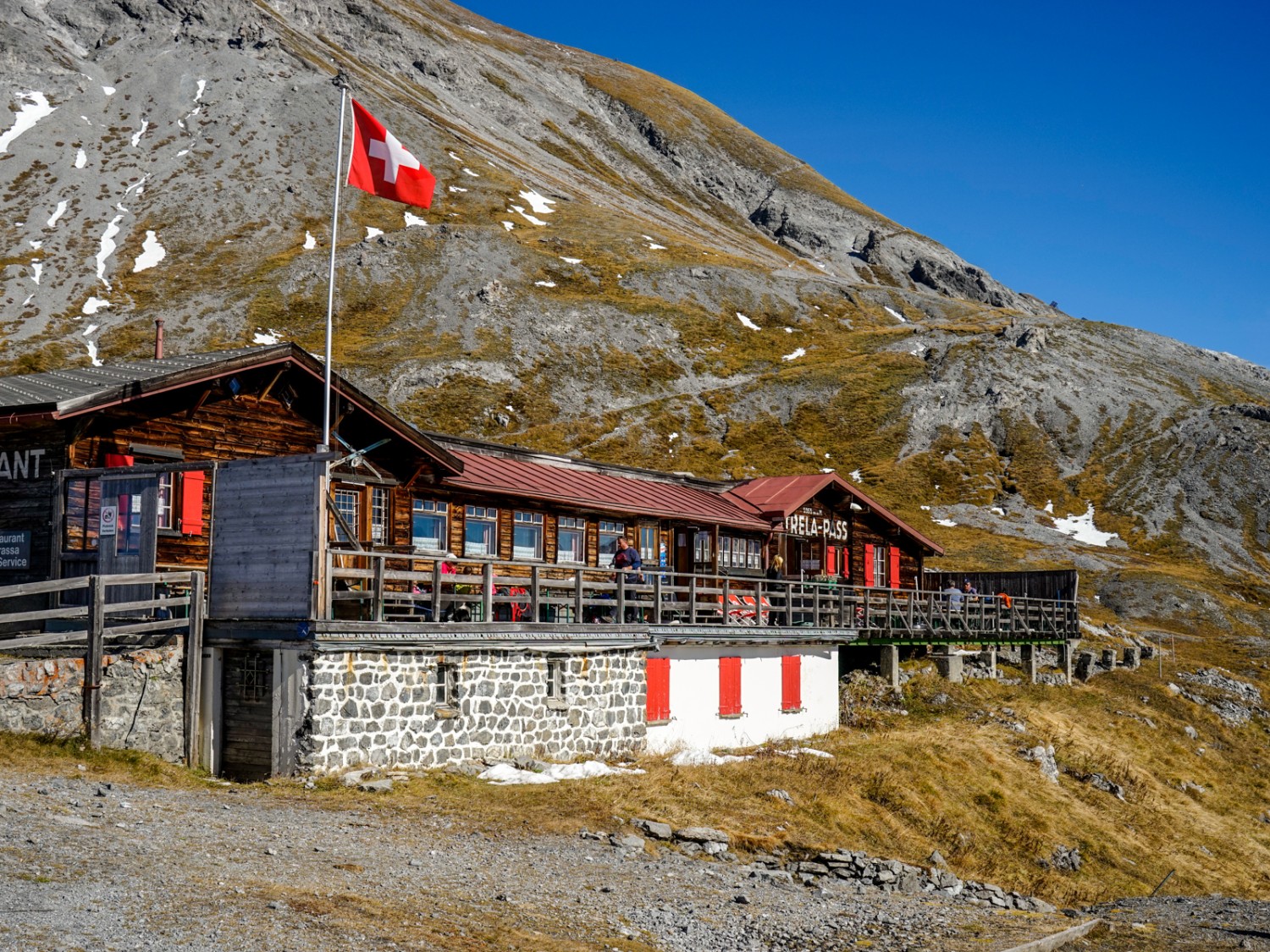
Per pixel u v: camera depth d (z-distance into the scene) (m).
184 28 199.75
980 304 186.38
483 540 30.03
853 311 160.25
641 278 153.38
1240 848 32.56
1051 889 24.00
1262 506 103.50
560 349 127.38
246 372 24.38
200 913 10.46
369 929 10.79
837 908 15.39
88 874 11.17
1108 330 156.62
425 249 148.00
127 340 116.00
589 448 106.00
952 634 41.31
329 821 15.65
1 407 20.92
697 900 14.43
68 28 196.62
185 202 156.00
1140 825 31.75
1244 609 78.44
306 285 135.62
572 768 21.38
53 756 17.30
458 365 117.12
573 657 23.62
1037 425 121.25
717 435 115.44
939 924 15.37
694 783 22.12
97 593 18.27
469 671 21.14
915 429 119.06
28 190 153.75
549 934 11.73
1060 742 37.00
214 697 19.72
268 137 176.62
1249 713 48.94
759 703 30.78
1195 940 17.56
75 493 21.44
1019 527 98.12
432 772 19.56
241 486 20.08
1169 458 113.62
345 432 26.77
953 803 27.73
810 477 43.06
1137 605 78.44
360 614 21.81
